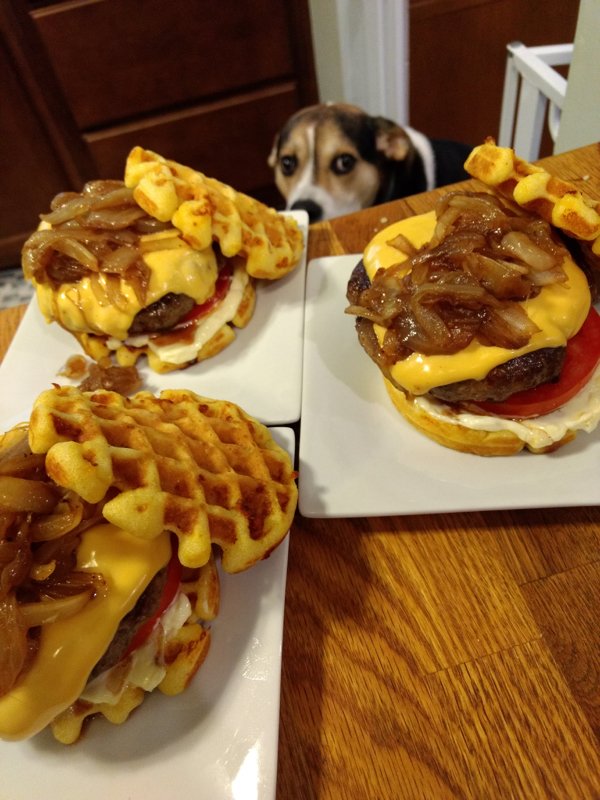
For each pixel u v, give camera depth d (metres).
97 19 0.62
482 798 0.18
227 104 0.72
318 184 0.57
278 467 0.23
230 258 0.32
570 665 0.20
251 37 0.67
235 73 0.69
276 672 0.19
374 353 0.25
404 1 0.64
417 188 0.60
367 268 0.27
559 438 0.23
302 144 0.57
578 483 0.23
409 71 0.74
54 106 0.67
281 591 0.21
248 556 0.20
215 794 0.17
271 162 0.63
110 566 0.17
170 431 0.21
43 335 0.34
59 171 0.73
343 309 0.31
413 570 0.23
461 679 0.20
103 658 0.17
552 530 0.23
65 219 0.29
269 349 0.31
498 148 0.24
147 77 0.67
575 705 0.19
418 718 0.20
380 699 0.20
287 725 0.20
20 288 0.77
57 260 0.29
